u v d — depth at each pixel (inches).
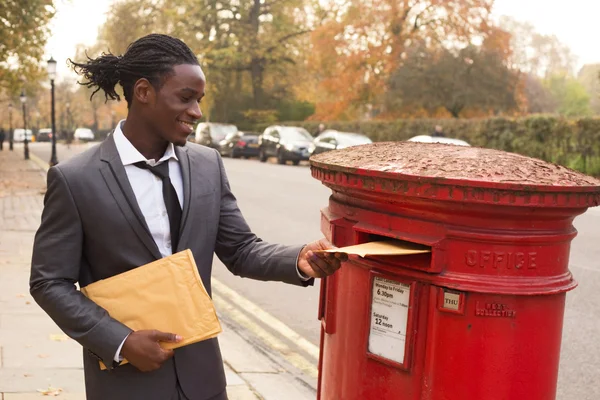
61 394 147.9
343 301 87.0
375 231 79.7
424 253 78.2
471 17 1273.4
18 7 724.0
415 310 77.4
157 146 77.7
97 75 77.5
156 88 74.4
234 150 1290.6
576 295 253.4
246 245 84.8
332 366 90.1
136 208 74.9
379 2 1318.9
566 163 853.8
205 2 1638.8
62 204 74.2
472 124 1019.9
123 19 1678.2
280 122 1704.0
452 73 1262.3
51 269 74.3
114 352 70.5
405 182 73.7
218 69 1686.8
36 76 932.0
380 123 1249.4
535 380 76.6
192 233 77.9
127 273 73.9
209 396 78.7
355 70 1375.5
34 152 1563.7
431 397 76.9
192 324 73.4
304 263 78.4
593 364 186.1
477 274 74.3
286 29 1681.8
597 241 362.9
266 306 245.1
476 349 74.7
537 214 72.9
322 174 87.8
